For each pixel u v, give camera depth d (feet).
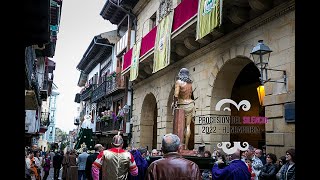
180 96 26.71
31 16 11.87
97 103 108.06
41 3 11.37
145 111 62.75
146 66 55.52
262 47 25.40
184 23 37.73
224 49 35.40
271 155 22.30
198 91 40.68
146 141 62.08
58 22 56.29
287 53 25.73
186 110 26.35
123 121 72.64
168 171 10.48
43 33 12.69
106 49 93.35
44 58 92.84
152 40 48.78
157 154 30.83
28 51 37.93
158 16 55.98
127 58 63.31
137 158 24.99
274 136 26.17
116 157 18.06
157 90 54.95
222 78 37.09
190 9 36.78
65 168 50.65
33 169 36.24
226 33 35.24
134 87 68.18
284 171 19.79
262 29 29.17
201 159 22.17
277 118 26.07
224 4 31.14
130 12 70.28
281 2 26.45
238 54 32.78
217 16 29.81
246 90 48.29
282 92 25.73
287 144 24.76
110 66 92.58
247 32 31.48
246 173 14.24
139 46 54.39
